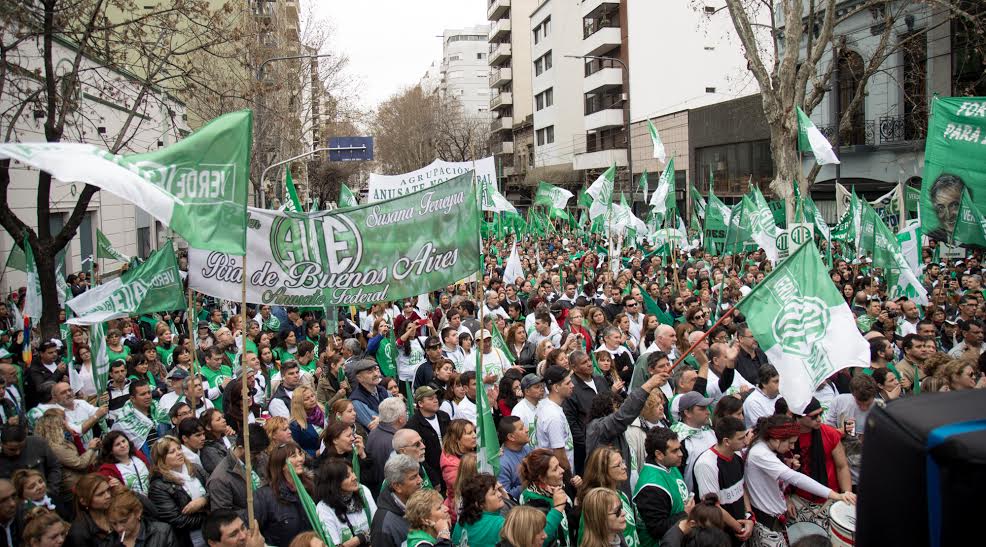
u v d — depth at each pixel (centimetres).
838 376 801
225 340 1020
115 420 791
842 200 1877
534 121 6819
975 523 185
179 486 575
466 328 1063
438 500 499
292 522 564
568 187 5834
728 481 561
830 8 1708
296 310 1373
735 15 1772
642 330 1059
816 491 552
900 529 203
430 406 717
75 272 2164
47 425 670
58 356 1034
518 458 634
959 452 187
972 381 696
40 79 1298
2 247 1738
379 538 528
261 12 3131
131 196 453
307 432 745
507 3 7994
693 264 1780
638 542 556
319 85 3609
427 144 7894
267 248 712
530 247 2667
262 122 3030
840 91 2797
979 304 1038
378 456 684
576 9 5750
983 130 1057
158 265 926
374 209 719
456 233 706
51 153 443
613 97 5081
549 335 1014
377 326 1116
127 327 1232
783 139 1766
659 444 548
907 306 1094
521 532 452
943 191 1100
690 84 4841
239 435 643
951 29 2370
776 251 1366
